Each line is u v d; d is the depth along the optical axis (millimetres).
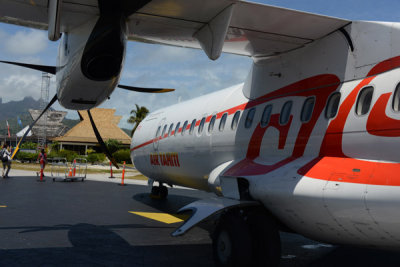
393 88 3348
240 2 3488
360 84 3703
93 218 7758
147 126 9812
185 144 7125
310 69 4328
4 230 6305
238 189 4566
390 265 4805
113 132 55250
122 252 5184
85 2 3637
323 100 4078
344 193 3266
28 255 4840
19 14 4090
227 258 4086
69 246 5398
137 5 3701
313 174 3691
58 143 52000
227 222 4133
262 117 4961
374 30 3643
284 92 4691
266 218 4172
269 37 4262
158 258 4934
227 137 5668
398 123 3203
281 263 4844
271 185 4004
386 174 3125
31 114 58656
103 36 3852
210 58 3998
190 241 5977
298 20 3785
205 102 6988
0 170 21531
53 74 6496
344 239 3582
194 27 4168
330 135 3859
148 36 4688
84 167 29625
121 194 12195
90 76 4230
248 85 5516
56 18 3320
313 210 3562
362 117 3551
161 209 9297
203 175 6633
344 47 3934
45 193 11711
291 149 4348
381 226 3092
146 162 9539
